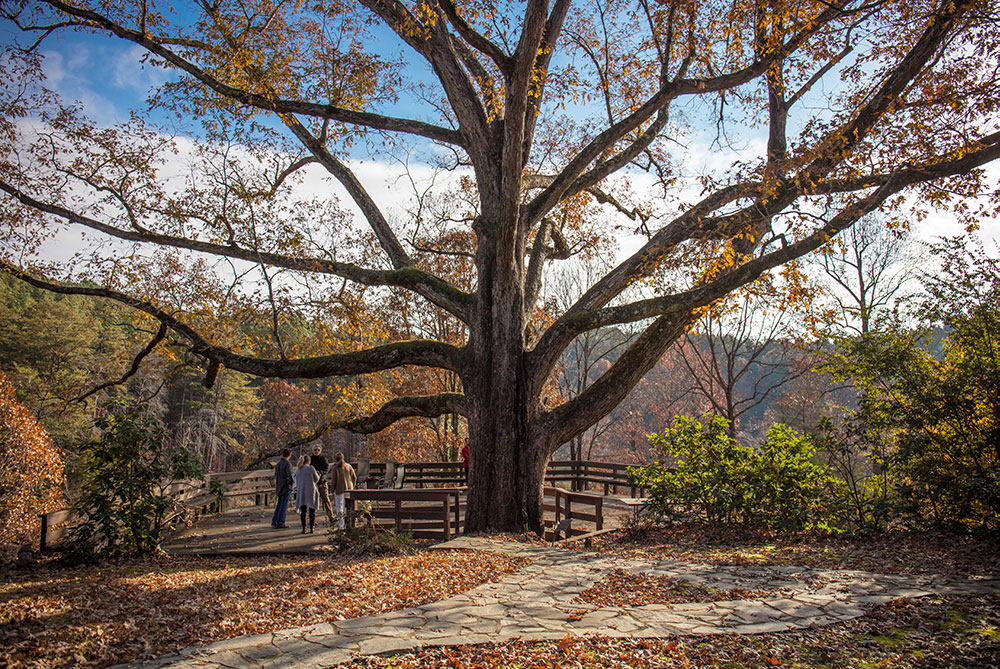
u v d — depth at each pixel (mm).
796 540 10445
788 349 28375
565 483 32562
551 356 13281
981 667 4914
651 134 16406
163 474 10664
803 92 15305
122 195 14352
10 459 15453
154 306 14922
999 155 11117
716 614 6199
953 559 8469
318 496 14797
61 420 32469
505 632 5645
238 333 15727
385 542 10391
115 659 4984
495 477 13031
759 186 12055
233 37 12945
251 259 14344
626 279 14391
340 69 14211
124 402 10836
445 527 11719
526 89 10828
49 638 5422
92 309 16312
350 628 5754
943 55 11867
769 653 5145
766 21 12250
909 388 10562
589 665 4883
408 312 29062
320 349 16422
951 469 10102
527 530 12828
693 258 13227
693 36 14172
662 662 4961
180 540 12984
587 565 8711
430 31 12414
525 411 13289
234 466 58094
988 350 10078
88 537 9930
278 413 42750
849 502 11102
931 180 11625
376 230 15547
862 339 11062
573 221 21047
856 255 28703
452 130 14375
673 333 13930
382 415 15586
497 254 12992
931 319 10539
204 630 5691
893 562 8430
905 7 11922
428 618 6090
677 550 10102
